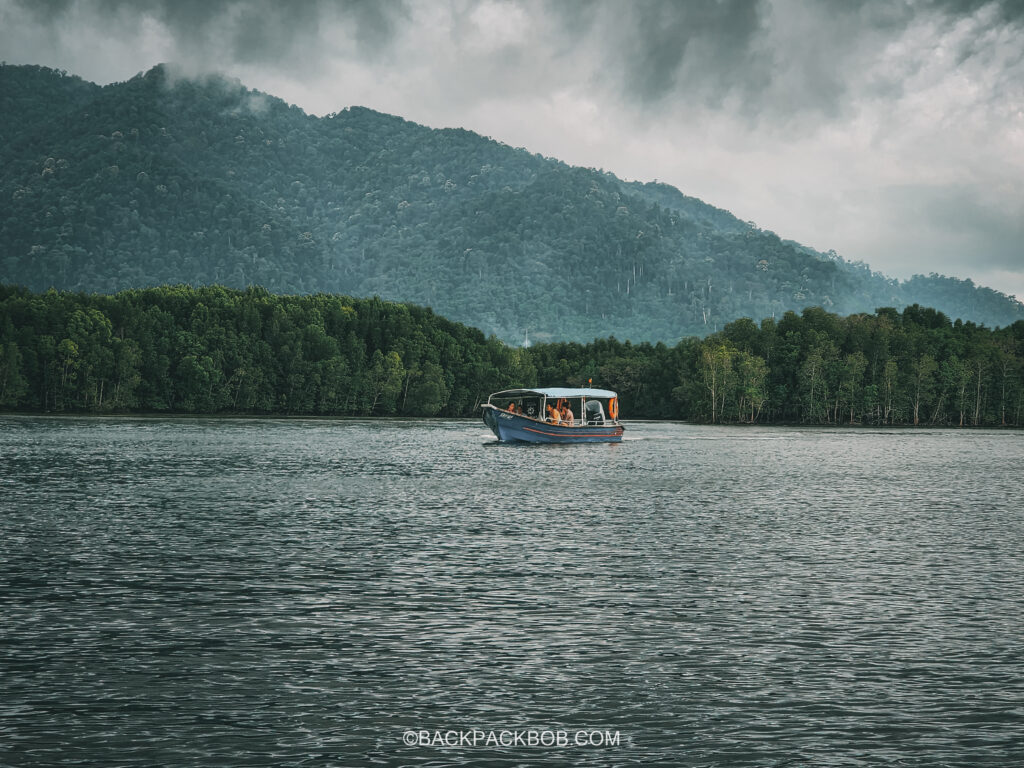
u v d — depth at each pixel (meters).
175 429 152.12
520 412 130.62
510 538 45.34
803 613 30.47
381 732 20.28
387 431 164.38
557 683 23.41
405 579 35.19
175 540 43.31
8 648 25.70
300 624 28.53
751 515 55.72
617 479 79.44
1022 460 112.62
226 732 20.14
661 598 32.47
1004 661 25.33
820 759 19.14
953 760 19.12
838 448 137.50
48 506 54.72
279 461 92.31
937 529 50.31
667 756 19.25
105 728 20.25
